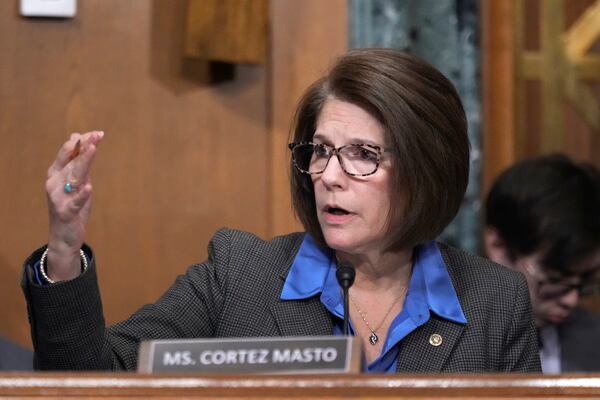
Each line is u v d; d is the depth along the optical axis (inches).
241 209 353.4
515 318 225.9
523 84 481.7
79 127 342.6
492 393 160.6
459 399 159.3
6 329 338.0
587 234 287.1
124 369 207.2
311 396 158.7
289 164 229.8
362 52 215.3
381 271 223.5
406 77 211.5
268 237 354.9
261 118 354.0
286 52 355.3
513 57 472.4
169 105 348.2
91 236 344.5
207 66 350.3
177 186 349.1
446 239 456.4
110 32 344.2
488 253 301.1
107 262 345.4
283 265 227.6
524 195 290.0
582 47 490.0
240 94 352.8
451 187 218.1
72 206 189.2
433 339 218.7
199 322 219.8
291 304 221.6
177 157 348.8
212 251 230.7
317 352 169.6
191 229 350.3
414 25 451.8
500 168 464.1
